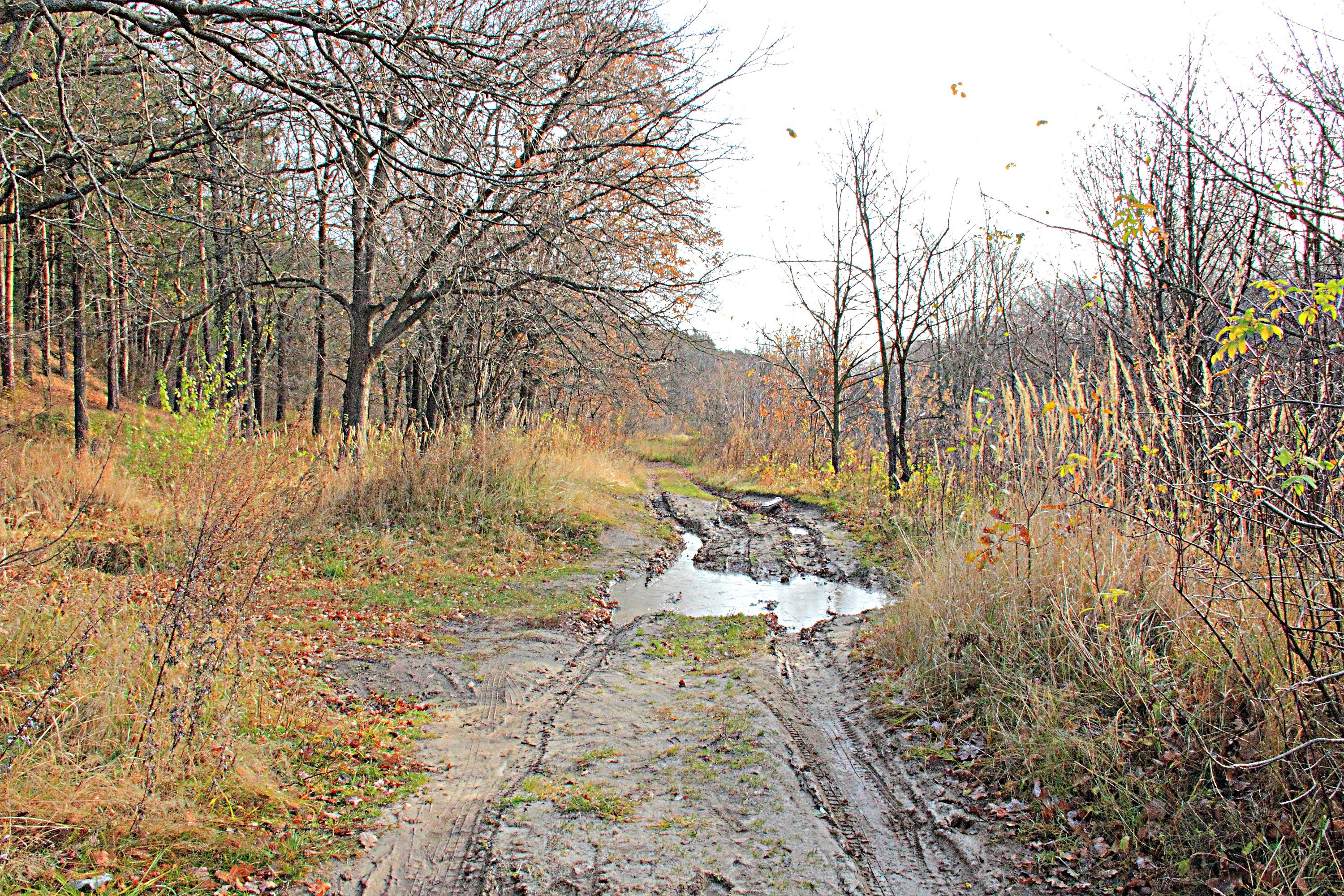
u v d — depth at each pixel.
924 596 7.00
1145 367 5.96
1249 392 4.65
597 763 5.27
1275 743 3.86
